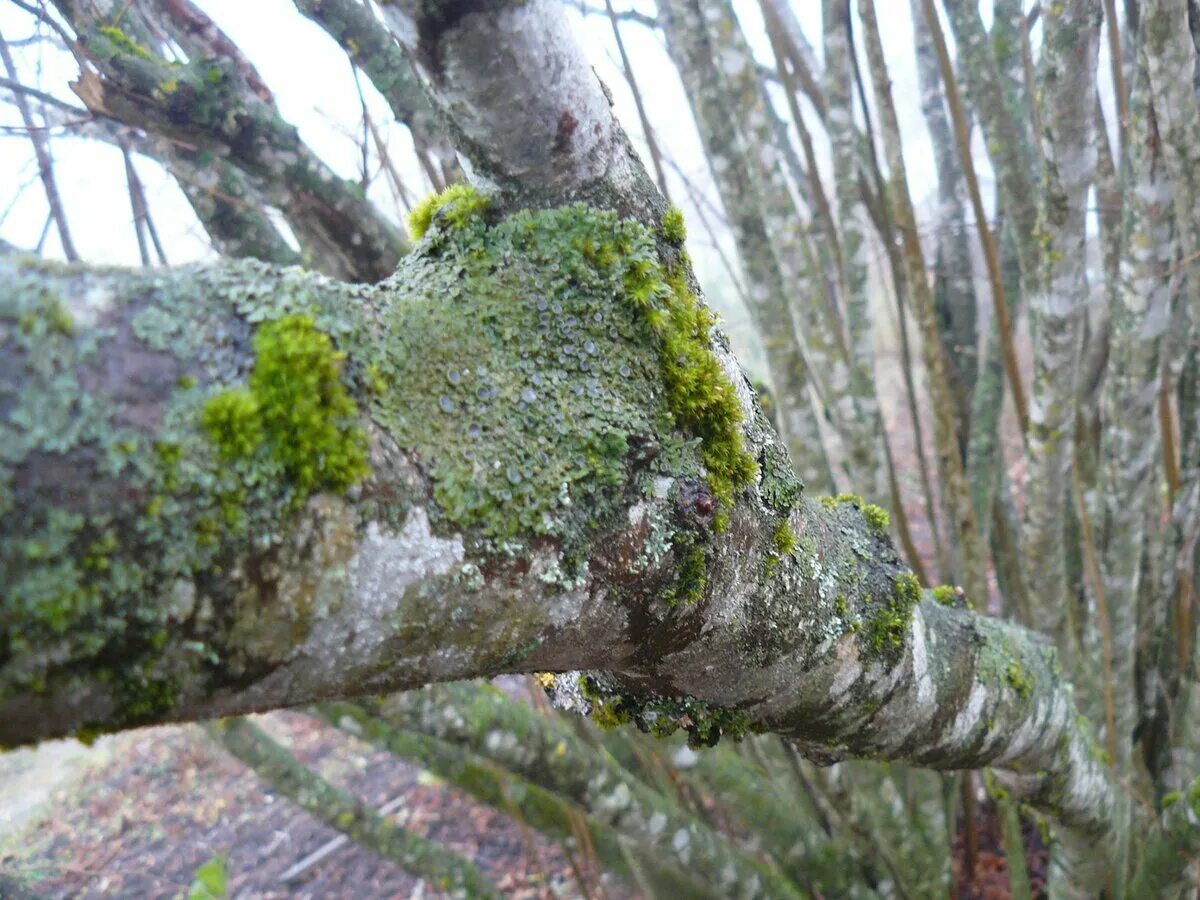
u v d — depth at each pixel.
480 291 0.21
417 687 0.21
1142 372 0.62
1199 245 0.52
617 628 0.23
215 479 0.15
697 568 0.23
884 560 0.33
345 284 0.20
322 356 0.17
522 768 0.63
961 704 0.37
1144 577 0.80
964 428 0.88
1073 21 0.47
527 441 0.20
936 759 0.39
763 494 0.26
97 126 0.52
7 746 0.16
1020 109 0.74
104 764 1.74
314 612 0.17
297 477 0.16
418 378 0.19
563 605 0.21
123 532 0.15
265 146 0.49
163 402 0.15
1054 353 0.59
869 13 0.60
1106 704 0.71
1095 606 0.77
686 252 0.25
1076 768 0.49
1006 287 0.83
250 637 0.16
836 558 0.31
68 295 0.15
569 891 1.16
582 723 0.77
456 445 0.19
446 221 0.23
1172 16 0.47
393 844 0.90
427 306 0.20
